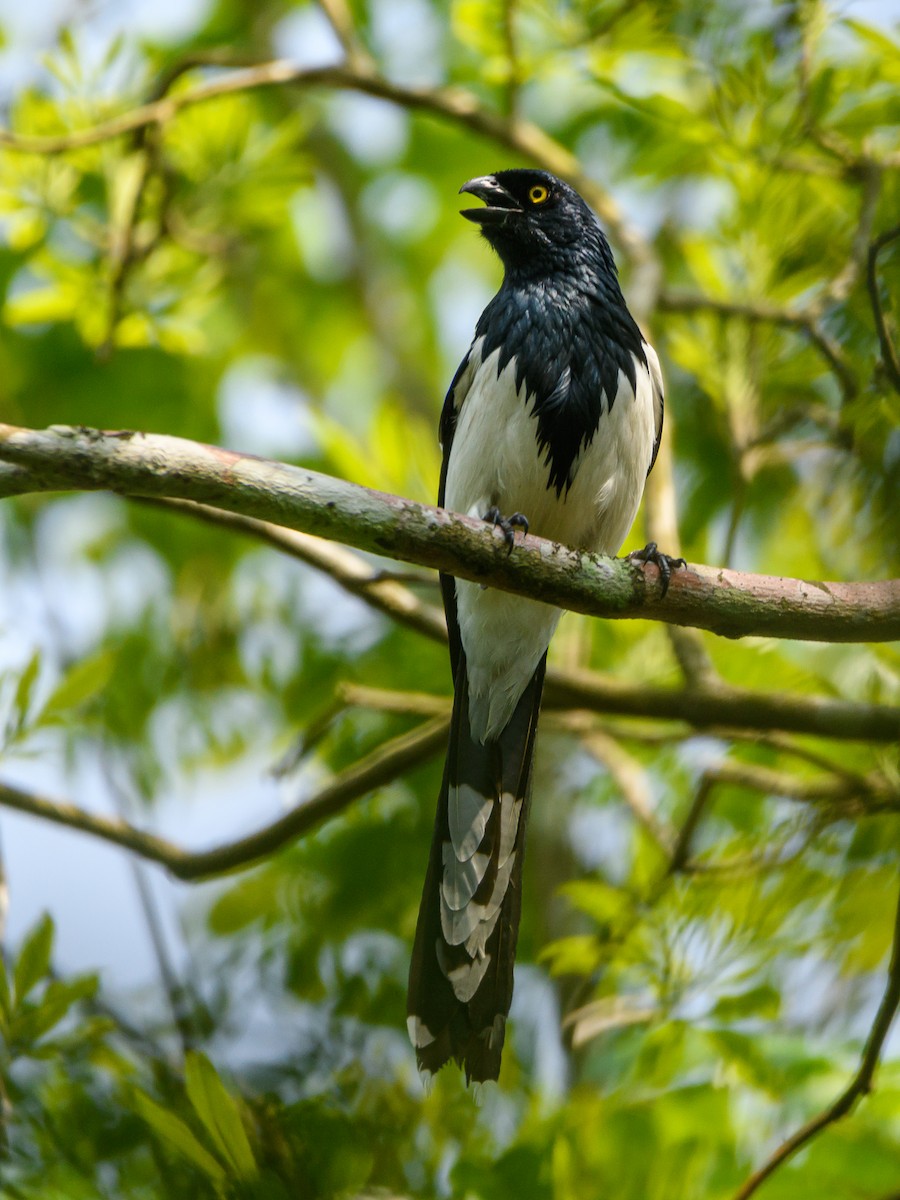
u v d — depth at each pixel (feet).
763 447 36.52
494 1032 28.76
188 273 39.96
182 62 41.06
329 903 37.11
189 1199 22.74
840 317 35.47
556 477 32.86
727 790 36.19
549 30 37.83
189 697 42.70
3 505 45.06
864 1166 28.53
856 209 36.65
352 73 41.70
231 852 32.04
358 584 34.30
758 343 36.78
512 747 32.50
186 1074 22.33
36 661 29.12
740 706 31.48
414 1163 25.76
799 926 29.53
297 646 42.88
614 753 36.65
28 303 39.81
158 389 48.39
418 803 39.45
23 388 47.80
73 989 25.54
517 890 30.99
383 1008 31.58
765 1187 27.71
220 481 23.02
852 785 30.96
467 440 33.35
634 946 28.37
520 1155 25.93
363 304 53.88
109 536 45.88
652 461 36.24
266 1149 24.32
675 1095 28.91
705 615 26.66
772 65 36.06
